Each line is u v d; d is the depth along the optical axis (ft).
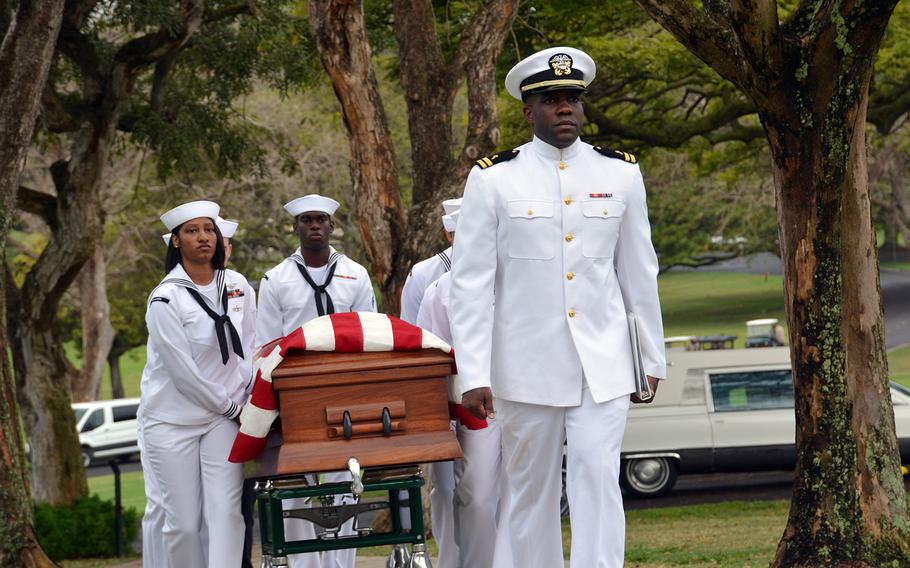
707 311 213.66
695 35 20.71
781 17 53.88
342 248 110.11
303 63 58.59
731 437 56.03
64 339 142.41
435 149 40.37
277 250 116.16
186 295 20.98
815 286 21.25
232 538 20.86
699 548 34.22
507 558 21.38
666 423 56.44
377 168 37.55
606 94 63.26
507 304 16.79
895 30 56.03
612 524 16.08
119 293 132.26
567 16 55.62
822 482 21.35
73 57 52.90
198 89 59.93
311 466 15.56
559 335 16.46
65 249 52.75
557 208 16.57
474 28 38.65
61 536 49.34
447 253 25.70
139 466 106.63
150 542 22.53
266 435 16.24
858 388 21.26
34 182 98.53
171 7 51.60
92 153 52.70
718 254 171.01
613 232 16.69
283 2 58.23
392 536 16.38
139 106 57.57
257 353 19.65
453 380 17.40
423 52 40.19
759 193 137.08
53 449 54.03
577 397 16.38
